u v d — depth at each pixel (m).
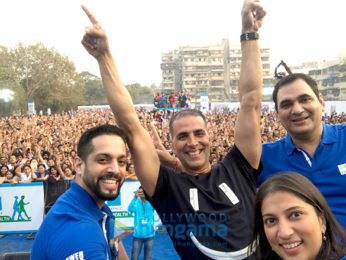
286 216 1.24
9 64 51.22
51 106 55.62
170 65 115.25
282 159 2.51
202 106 28.97
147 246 5.43
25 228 7.50
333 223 1.29
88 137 1.85
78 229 1.64
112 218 2.03
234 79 104.06
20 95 46.53
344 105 26.81
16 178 8.04
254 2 2.31
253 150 2.19
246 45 2.35
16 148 12.30
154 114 28.58
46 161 10.06
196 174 2.20
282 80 2.46
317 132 2.39
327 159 2.32
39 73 52.72
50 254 1.62
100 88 92.38
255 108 2.26
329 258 1.24
